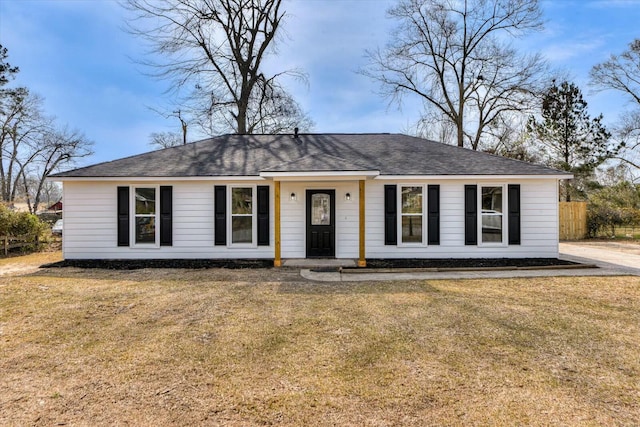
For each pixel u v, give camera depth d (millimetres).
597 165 21797
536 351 3963
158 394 3090
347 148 12484
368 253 10516
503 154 23750
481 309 5535
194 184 10492
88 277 8109
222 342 4250
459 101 23234
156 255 10492
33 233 14234
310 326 4793
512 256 10438
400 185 10484
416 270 8695
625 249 13172
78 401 2979
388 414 2771
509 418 2709
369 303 5891
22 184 29781
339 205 10562
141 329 4703
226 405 2916
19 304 5852
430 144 13000
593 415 2754
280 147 12656
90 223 10414
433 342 4223
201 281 7652
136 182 10438
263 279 7863
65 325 4859
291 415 2768
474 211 10445
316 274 8414
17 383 3287
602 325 4812
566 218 17484
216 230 10539
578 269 8945
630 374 3432
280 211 10141
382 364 3648
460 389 3143
